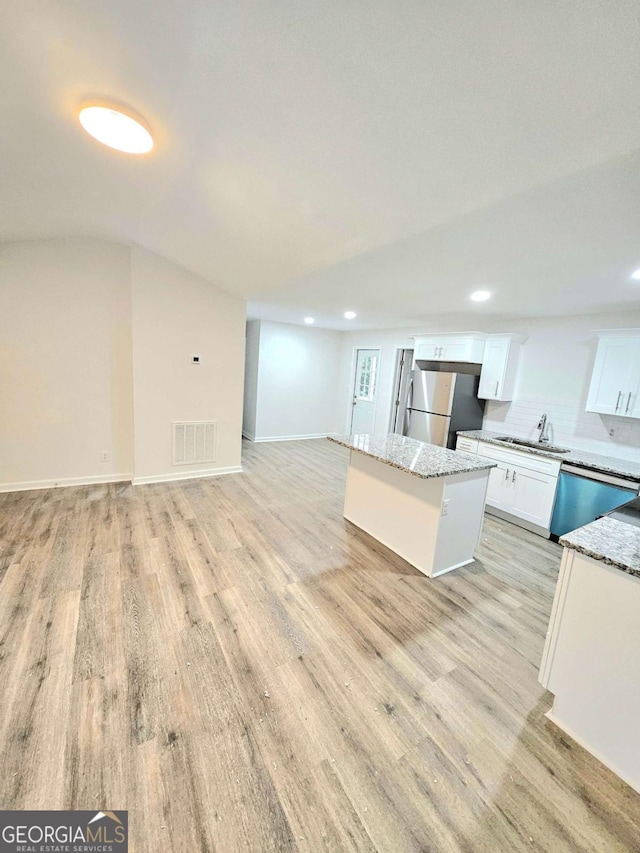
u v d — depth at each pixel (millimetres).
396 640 2035
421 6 868
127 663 1771
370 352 6773
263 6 944
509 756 1458
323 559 2832
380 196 1769
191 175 1988
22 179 2234
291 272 3176
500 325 4504
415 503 2793
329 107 1281
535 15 833
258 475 4824
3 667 1709
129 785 1275
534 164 1336
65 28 1126
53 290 3680
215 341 4410
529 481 3596
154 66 1234
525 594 2547
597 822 1257
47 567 2500
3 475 3742
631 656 1362
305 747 1439
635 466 3115
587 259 2152
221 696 1631
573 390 3789
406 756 1431
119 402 4129
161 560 2662
